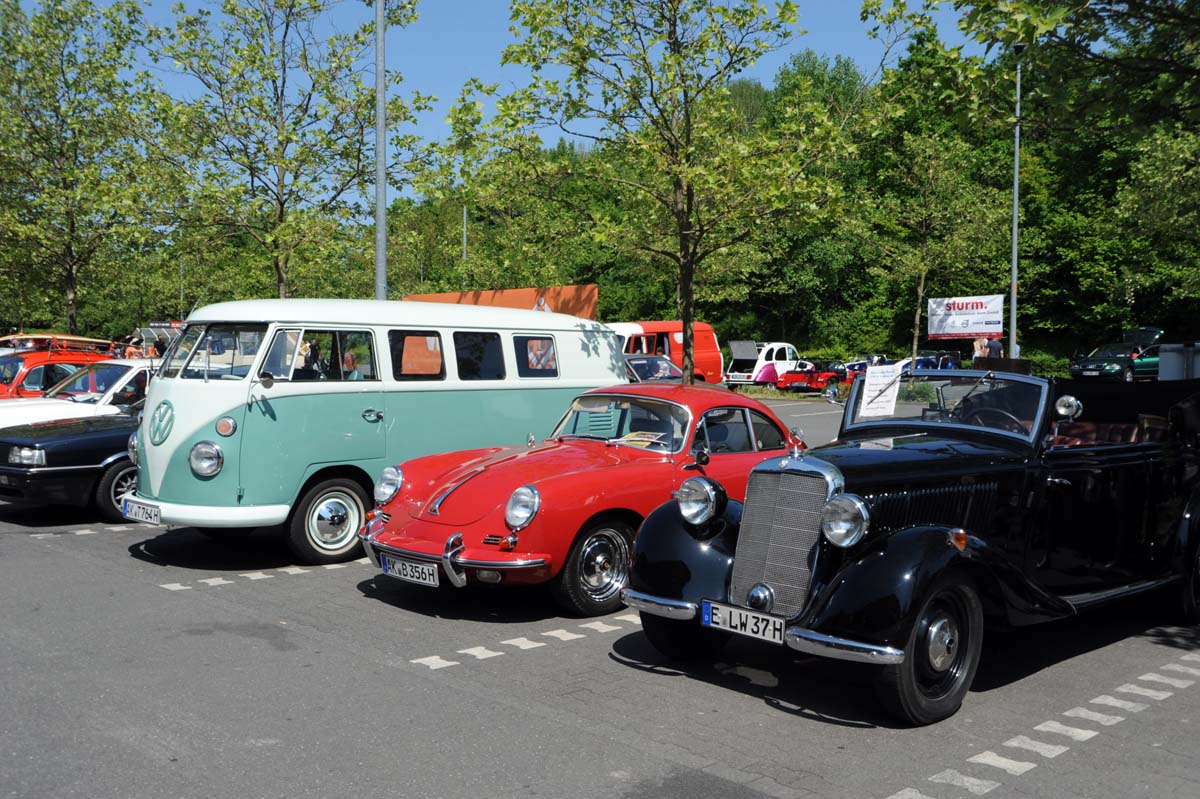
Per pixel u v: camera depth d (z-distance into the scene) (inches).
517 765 169.3
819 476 200.1
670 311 2068.2
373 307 369.4
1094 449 249.8
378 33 553.0
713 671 230.7
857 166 1646.2
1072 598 232.1
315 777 162.7
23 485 396.8
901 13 490.6
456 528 269.9
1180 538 266.1
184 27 627.8
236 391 328.8
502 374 401.1
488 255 1550.2
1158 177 1027.9
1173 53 319.0
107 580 314.5
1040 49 321.4
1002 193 1503.4
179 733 182.2
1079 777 168.6
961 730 191.9
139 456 345.1
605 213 549.6
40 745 175.0
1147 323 1610.5
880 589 186.4
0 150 818.2
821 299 2021.4
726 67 519.8
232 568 338.3
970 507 220.2
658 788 160.6
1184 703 210.1
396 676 220.4
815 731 190.2
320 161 661.3
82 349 831.7
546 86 520.7
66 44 840.3
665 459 293.7
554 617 279.4
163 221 624.4
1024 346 1768.0
